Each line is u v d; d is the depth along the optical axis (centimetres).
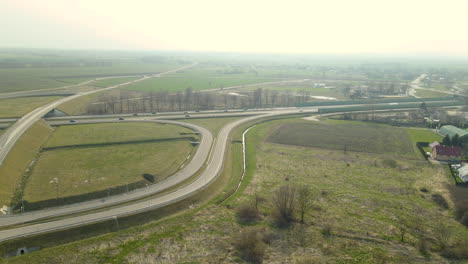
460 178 10050
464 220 7519
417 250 6562
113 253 6366
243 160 12031
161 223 7481
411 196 8981
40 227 6944
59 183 9000
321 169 11012
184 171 10375
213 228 7369
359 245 6725
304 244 6781
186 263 6156
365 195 9031
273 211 7931
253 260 6281
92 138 13462
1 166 9262
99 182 9150
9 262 5878
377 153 12694
